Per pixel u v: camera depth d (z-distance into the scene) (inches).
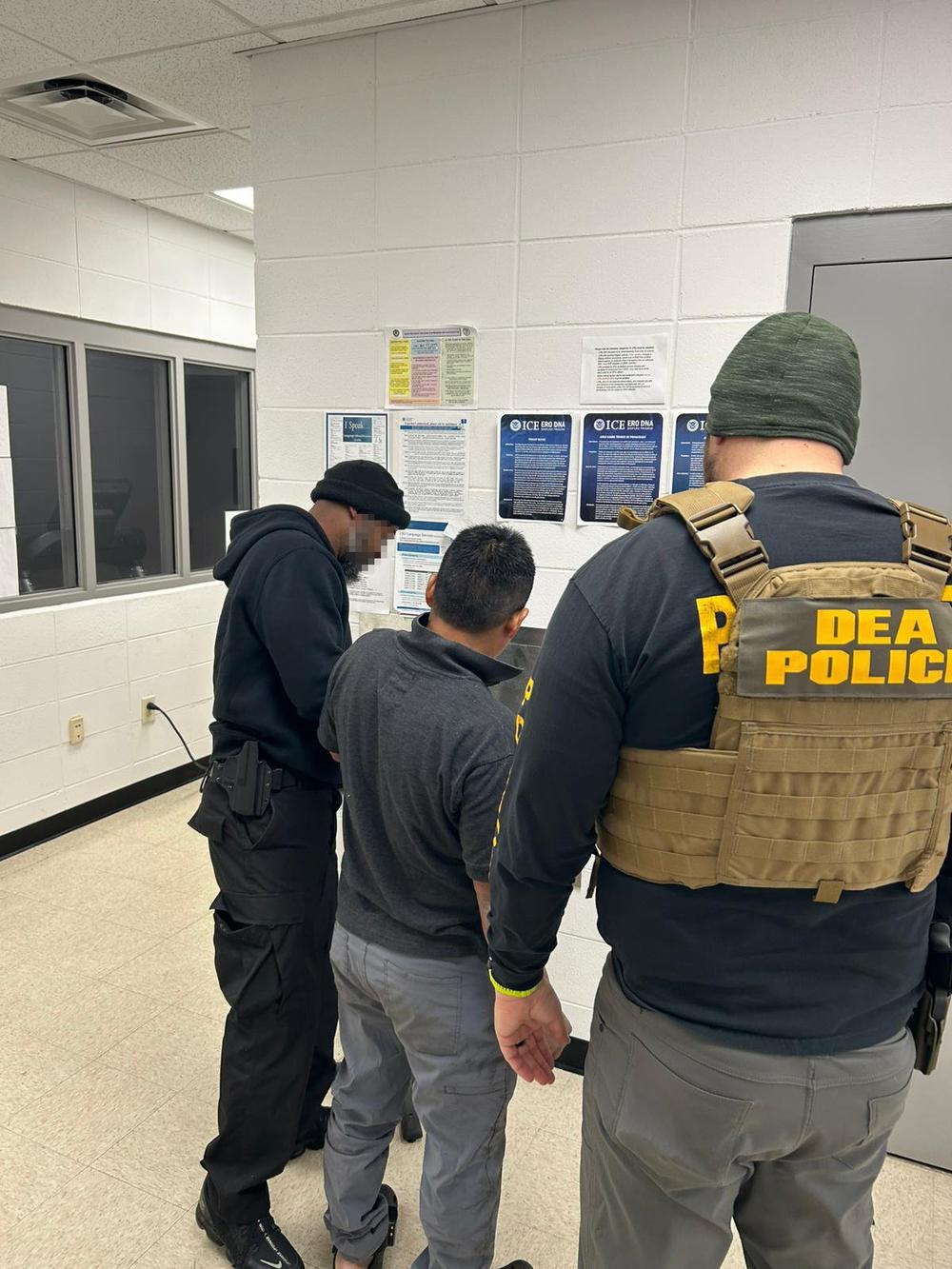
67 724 141.0
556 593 83.3
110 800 151.3
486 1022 52.1
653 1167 37.7
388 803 50.9
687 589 33.3
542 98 76.6
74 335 138.8
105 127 109.0
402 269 84.4
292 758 63.6
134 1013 94.0
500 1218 69.2
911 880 35.4
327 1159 60.2
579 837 36.6
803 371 35.9
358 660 54.4
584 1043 86.9
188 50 86.4
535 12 75.7
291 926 62.7
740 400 36.7
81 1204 68.9
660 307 75.8
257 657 64.2
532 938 39.6
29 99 100.3
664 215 74.5
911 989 37.8
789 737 32.5
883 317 69.7
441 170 81.3
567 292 78.6
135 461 156.9
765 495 34.8
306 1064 64.0
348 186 85.2
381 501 69.9
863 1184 39.1
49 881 124.8
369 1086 58.6
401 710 49.9
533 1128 79.0
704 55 71.1
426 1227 54.3
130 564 158.1
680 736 33.9
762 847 33.4
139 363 155.6
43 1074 84.0
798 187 70.2
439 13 77.8
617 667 34.0
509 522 83.9
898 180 67.4
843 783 32.8
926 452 70.1
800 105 69.1
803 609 32.3
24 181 126.6
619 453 78.9
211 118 105.4
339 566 67.3
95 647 145.3
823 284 70.9
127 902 119.0
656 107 73.2
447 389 84.3
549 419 80.7
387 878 53.1
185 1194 70.3
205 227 162.2
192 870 129.1
